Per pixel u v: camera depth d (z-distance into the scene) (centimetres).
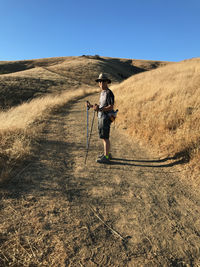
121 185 320
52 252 187
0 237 197
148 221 241
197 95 678
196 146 396
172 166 381
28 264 171
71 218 237
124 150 475
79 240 205
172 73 1577
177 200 285
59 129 645
